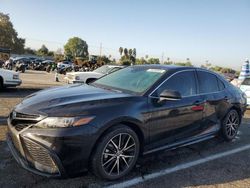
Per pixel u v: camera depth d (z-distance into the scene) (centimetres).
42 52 10969
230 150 552
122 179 396
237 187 399
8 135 403
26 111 358
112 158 380
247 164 484
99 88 462
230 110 595
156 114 423
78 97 393
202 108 508
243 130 721
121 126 383
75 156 343
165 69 489
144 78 471
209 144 583
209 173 437
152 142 427
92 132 351
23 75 2358
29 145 346
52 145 334
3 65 3362
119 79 498
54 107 357
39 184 363
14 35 8606
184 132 477
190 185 393
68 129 339
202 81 530
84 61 4447
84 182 378
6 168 399
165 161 472
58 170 341
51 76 2592
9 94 1067
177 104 456
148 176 411
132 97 412
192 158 495
